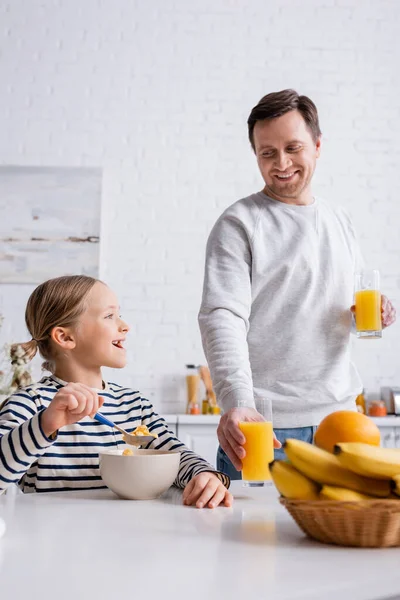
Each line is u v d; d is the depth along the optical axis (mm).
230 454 1147
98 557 604
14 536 704
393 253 3703
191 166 3742
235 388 1267
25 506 925
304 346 1552
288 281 1550
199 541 679
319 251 1595
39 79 3768
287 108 1537
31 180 3656
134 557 604
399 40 3857
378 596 523
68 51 3797
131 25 3824
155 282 3646
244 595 482
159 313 3621
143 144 3746
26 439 941
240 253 1556
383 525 630
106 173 3719
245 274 1540
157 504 959
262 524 782
